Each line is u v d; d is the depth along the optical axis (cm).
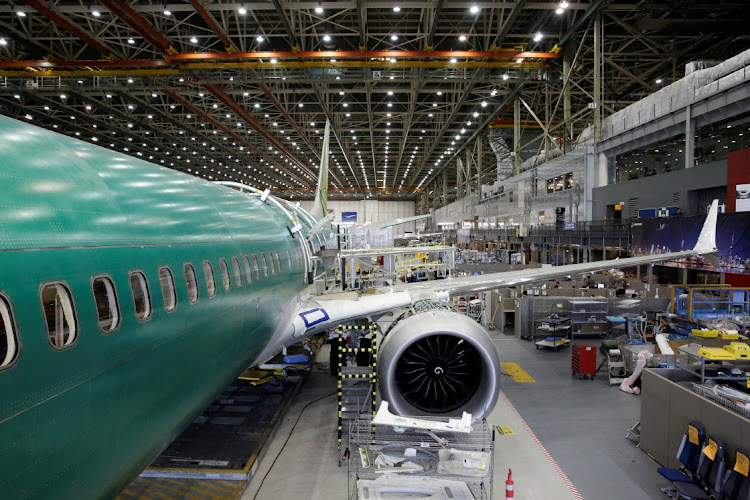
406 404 767
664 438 830
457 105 4253
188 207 540
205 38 3300
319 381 1270
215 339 534
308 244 1167
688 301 1566
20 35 2952
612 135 2948
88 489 341
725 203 2091
